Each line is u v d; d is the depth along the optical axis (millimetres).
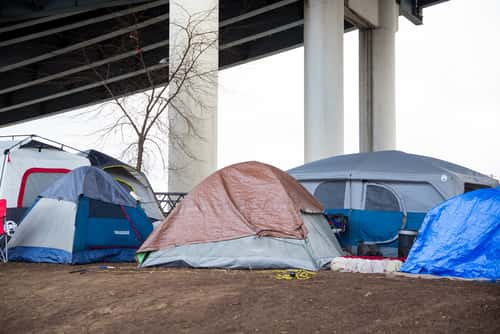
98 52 37594
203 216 9992
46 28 33562
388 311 5828
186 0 20656
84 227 11031
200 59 20516
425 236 9258
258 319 5816
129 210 11789
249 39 36625
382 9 35250
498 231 8641
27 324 6379
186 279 8211
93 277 8703
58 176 13828
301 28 38250
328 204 13453
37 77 38812
